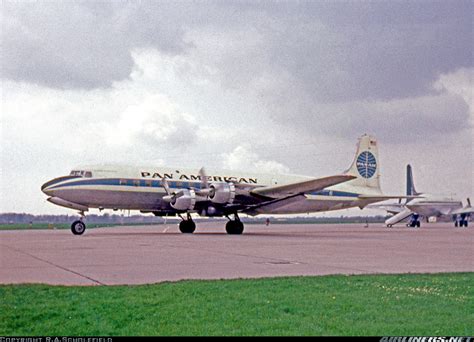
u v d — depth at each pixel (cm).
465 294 991
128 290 1009
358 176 4388
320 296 959
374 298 945
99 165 3453
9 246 2317
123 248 2186
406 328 725
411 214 7631
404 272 1355
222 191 3481
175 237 3244
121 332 716
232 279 1177
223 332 709
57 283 1127
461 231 5244
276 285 1082
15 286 1052
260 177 3894
